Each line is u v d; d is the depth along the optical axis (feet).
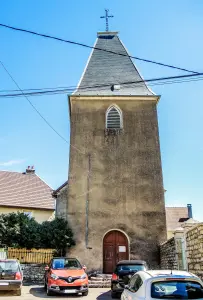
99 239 64.95
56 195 86.79
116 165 70.23
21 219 64.80
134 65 81.66
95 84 77.61
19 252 67.36
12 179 102.22
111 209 66.95
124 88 77.30
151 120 73.97
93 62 82.58
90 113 74.54
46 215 92.99
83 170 69.82
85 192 68.18
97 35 88.33
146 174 69.51
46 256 67.15
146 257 63.62
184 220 107.55
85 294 44.24
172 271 22.54
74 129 73.10
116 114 74.43
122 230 65.51
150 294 19.30
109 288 53.88
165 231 65.21
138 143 71.97
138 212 66.64
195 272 35.58
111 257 64.59
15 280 42.83
